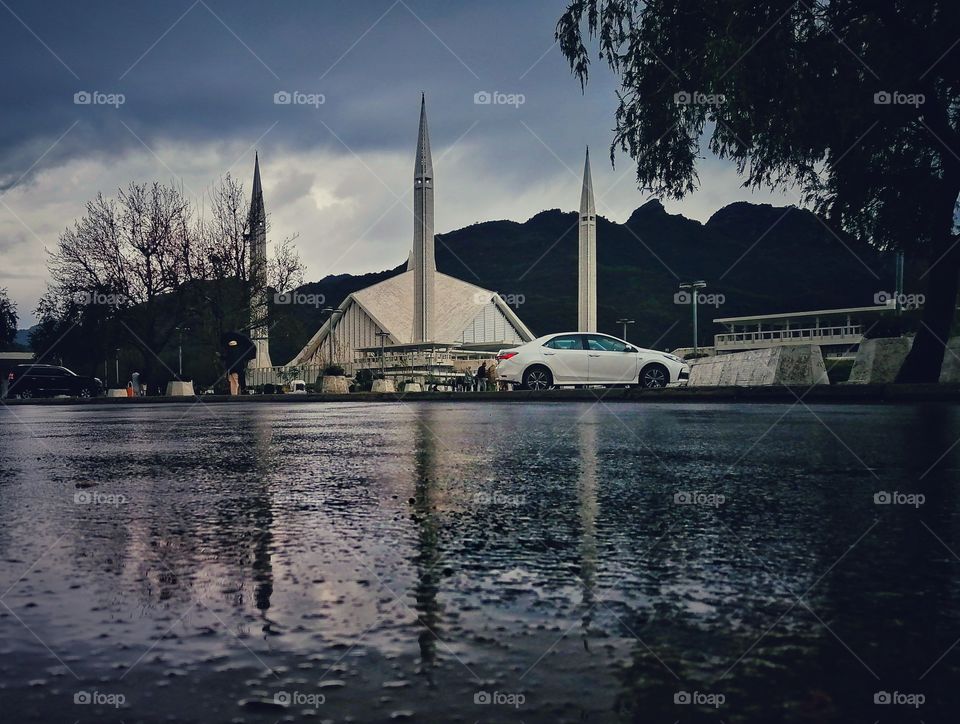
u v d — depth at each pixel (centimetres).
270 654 174
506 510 370
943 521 338
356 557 272
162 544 298
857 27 1447
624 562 264
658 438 765
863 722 140
